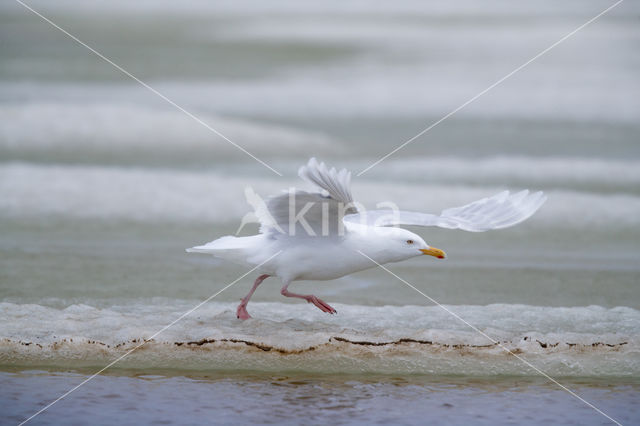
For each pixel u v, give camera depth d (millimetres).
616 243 16109
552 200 19172
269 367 9828
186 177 20500
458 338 10539
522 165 22531
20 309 11039
